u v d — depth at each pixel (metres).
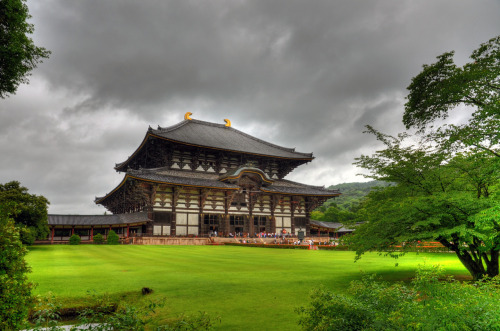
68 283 15.96
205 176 73.25
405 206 14.08
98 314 7.03
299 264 24.62
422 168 14.93
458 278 17.02
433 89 13.13
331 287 15.14
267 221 74.88
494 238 13.17
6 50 13.19
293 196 78.25
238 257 31.33
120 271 20.41
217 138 82.81
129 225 60.53
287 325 9.82
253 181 72.81
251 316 10.76
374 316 6.78
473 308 6.29
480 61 12.45
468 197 12.59
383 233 15.36
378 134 15.79
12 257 7.61
